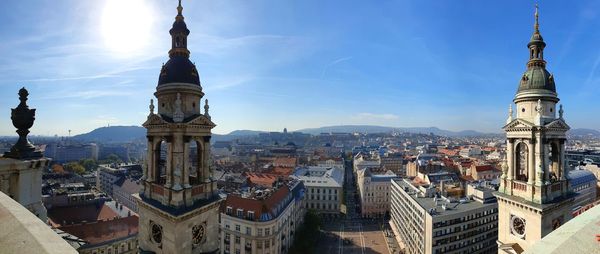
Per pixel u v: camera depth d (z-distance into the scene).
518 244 45.56
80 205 131.12
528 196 44.44
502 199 48.47
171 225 36.81
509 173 48.00
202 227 39.97
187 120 38.72
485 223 123.56
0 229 9.55
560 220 44.69
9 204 11.64
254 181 198.12
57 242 8.86
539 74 45.75
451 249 116.25
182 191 37.38
